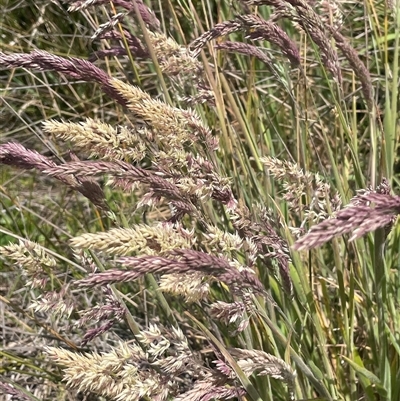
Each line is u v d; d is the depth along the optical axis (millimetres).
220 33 1405
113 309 1243
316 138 2234
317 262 1786
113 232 934
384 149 1602
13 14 2850
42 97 2801
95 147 1090
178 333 1111
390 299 1501
